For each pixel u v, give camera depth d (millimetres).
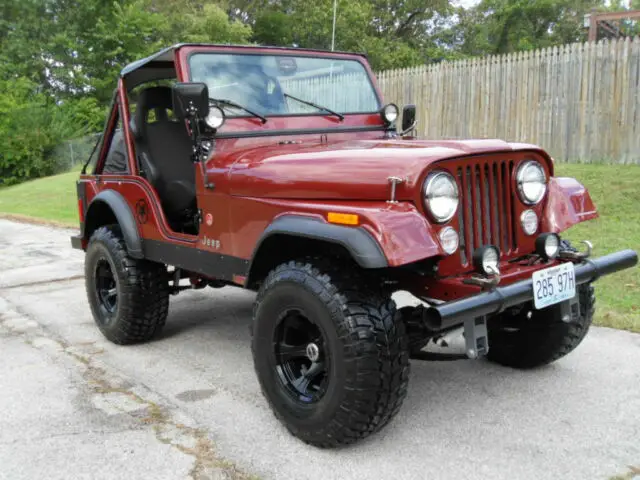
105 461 2857
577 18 33438
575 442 2953
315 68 4156
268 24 31297
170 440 3049
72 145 24312
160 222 4055
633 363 3900
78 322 5195
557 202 3307
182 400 3545
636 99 8469
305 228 2797
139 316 4383
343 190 2861
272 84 3947
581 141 9094
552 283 2963
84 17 28594
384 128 4289
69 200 15352
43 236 10133
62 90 28234
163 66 4207
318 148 3379
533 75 9531
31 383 3811
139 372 4004
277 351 3055
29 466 2824
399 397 2752
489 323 3768
